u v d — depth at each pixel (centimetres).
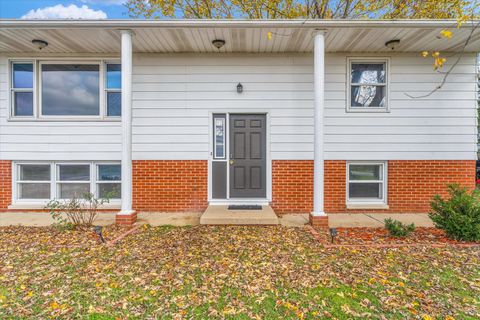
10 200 650
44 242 434
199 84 645
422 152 641
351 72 647
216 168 654
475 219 432
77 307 262
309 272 330
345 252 392
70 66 655
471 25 496
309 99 641
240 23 505
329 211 645
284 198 645
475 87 632
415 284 304
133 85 643
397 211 643
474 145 638
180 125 648
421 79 636
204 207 650
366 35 546
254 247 412
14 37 557
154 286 299
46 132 648
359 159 642
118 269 338
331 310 258
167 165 648
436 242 431
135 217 562
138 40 573
